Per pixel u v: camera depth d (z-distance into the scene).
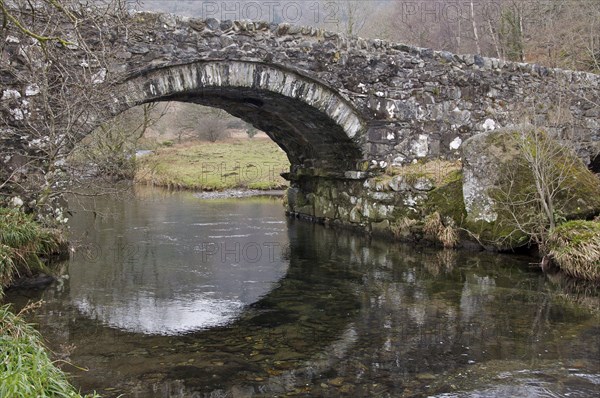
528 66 12.35
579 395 4.41
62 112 7.71
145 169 26.44
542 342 5.61
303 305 6.95
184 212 16.33
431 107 11.66
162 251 10.37
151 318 6.34
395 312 6.65
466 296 7.32
